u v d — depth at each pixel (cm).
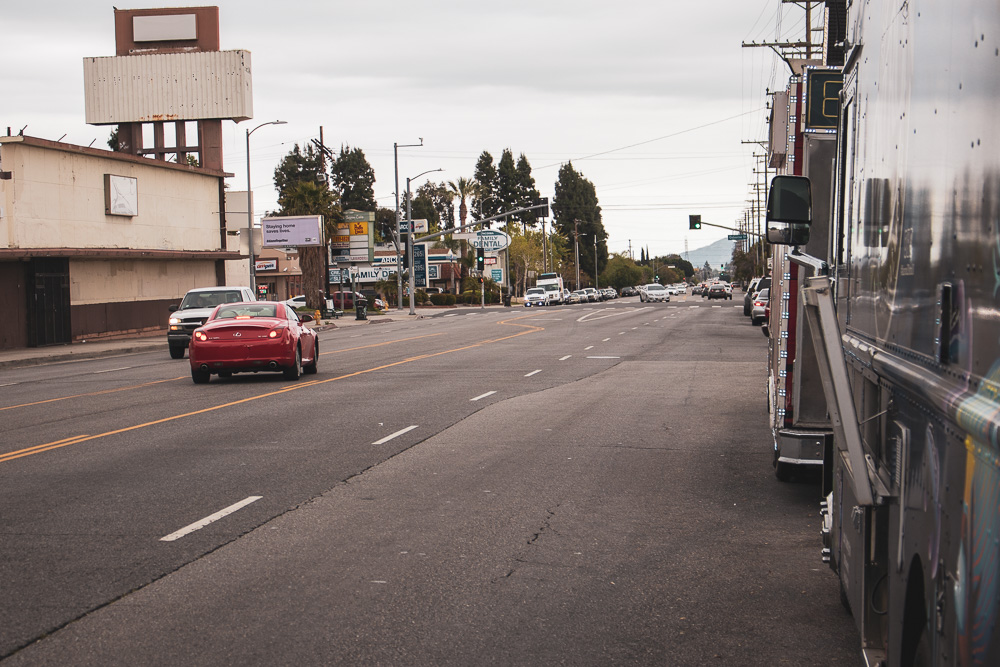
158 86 5584
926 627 296
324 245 7275
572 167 15438
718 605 600
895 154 375
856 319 475
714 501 894
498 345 3231
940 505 276
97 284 4091
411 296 6975
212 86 5547
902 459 340
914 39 342
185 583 633
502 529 786
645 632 550
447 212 16275
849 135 523
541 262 14138
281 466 1055
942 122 295
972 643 236
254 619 563
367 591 619
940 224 292
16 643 522
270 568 669
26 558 692
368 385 1931
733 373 2175
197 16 5581
